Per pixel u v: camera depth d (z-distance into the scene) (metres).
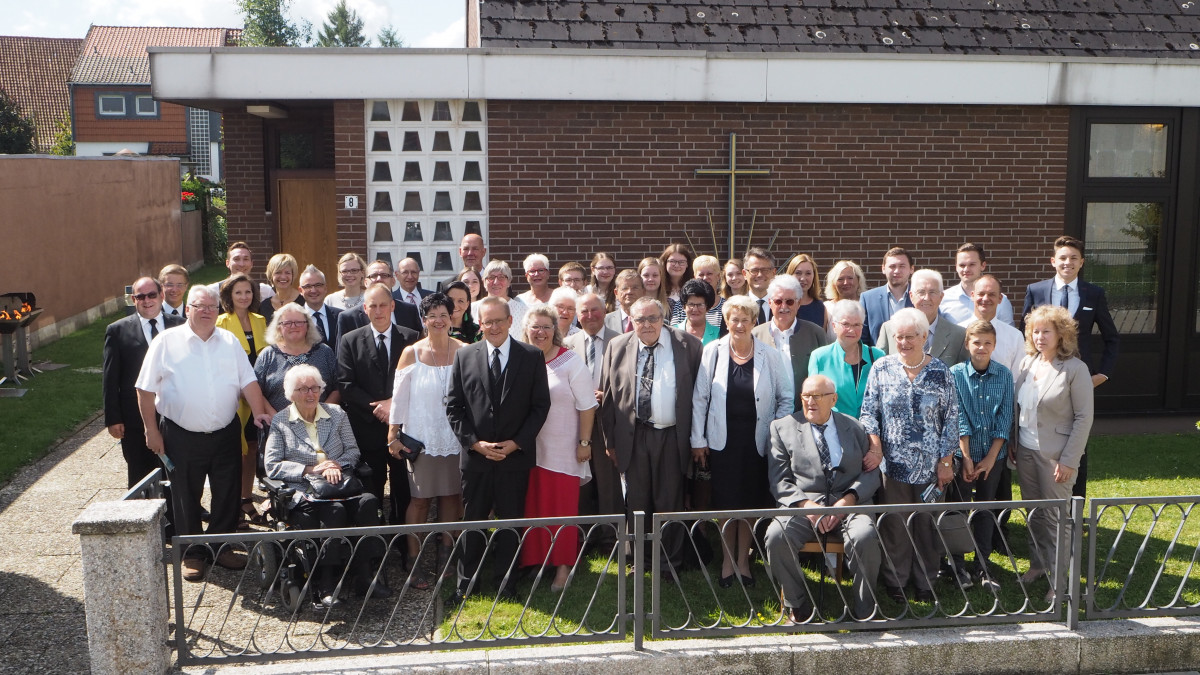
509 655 5.12
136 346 6.64
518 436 6.02
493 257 10.24
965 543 5.82
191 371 6.12
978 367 6.18
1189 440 9.81
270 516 6.25
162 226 22.75
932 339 6.50
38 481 8.34
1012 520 7.28
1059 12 11.13
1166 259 10.80
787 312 6.47
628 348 6.32
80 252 16.70
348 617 5.78
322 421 6.31
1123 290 10.86
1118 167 10.74
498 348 6.05
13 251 13.84
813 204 10.48
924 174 10.53
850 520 5.59
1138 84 10.38
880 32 10.70
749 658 5.16
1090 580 5.48
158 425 6.43
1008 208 10.64
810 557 6.54
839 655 5.21
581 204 10.25
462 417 6.05
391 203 10.12
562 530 6.17
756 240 10.48
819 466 5.76
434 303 6.35
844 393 6.24
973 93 10.28
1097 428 10.39
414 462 6.38
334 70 9.73
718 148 10.30
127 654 4.80
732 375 6.20
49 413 10.41
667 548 6.32
